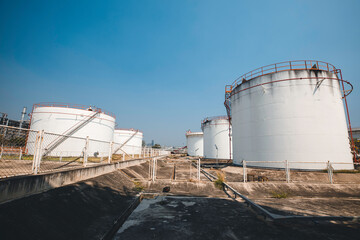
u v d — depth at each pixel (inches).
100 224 242.1
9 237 159.2
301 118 711.7
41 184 256.4
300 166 685.9
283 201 404.8
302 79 734.5
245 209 338.0
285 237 228.8
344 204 385.1
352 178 572.7
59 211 229.5
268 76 799.7
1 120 1103.6
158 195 433.7
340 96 753.6
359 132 1521.9
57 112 1019.9
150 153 1369.3
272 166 740.0
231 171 804.6
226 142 1845.5
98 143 1128.2
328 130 692.7
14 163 425.4
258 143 798.5
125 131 1795.0
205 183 516.7
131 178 559.2
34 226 185.3
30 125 1032.2
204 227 255.6
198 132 2819.9
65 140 989.8
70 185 311.3
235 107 967.6
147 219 283.4
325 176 595.8
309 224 268.1
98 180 400.8
